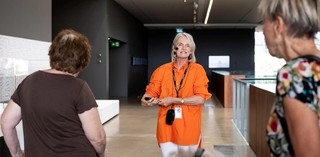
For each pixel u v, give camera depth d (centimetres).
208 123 719
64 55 168
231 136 593
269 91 372
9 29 460
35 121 165
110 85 1259
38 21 552
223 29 1720
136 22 1423
